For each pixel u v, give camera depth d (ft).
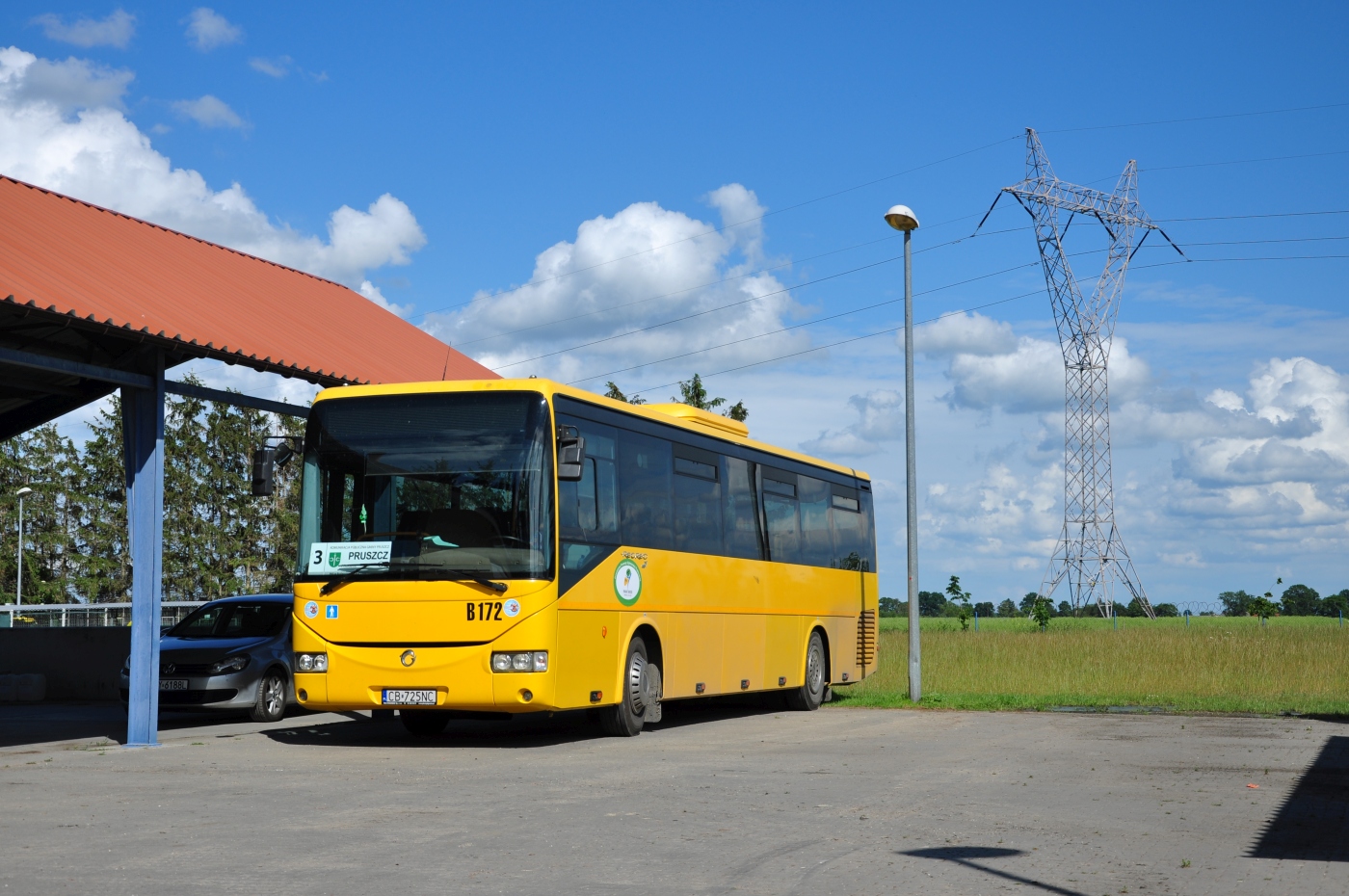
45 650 83.87
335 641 47.85
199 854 26.58
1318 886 23.80
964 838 28.76
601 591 50.72
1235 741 52.37
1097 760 44.98
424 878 24.23
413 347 74.79
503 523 47.16
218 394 53.93
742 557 64.03
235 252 74.84
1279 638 129.29
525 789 36.88
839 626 76.89
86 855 26.48
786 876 24.58
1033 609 218.79
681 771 41.52
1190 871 25.14
